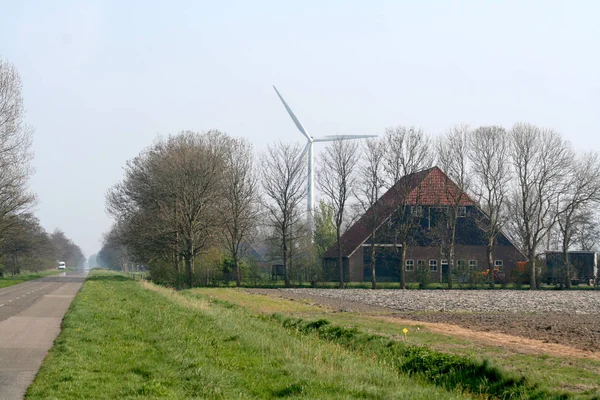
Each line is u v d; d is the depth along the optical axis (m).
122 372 15.76
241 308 40.50
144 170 83.00
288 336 24.19
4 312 34.19
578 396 13.84
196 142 84.88
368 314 40.53
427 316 39.16
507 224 96.12
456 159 90.19
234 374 15.56
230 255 90.81
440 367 17.72
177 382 14.62
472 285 85.69
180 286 79.44
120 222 88.50
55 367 16.20
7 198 68.00
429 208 93.44
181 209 76.81
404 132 89.88
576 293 71.00
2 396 13.30
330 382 14.66
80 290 56.88
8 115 62.12
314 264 88.75
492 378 16.22
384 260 96.69
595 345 24.89
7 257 118.81
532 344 24.91
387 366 18.56
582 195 87.19
